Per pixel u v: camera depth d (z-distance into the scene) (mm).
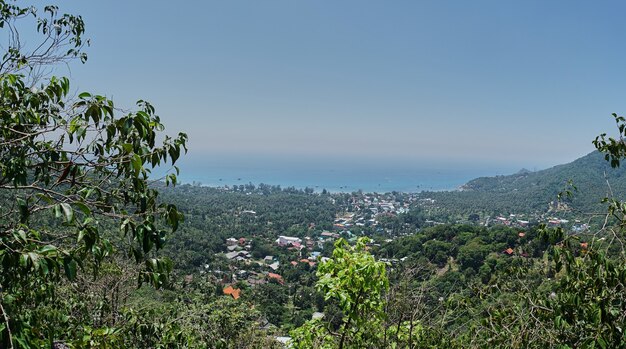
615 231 3906
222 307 10375
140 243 2613
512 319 4918
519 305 4977
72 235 2637
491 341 4930
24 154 2963
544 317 4582
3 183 2834
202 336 6723
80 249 2676
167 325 5672
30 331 2820
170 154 3312
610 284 3754
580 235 4012
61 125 2871
